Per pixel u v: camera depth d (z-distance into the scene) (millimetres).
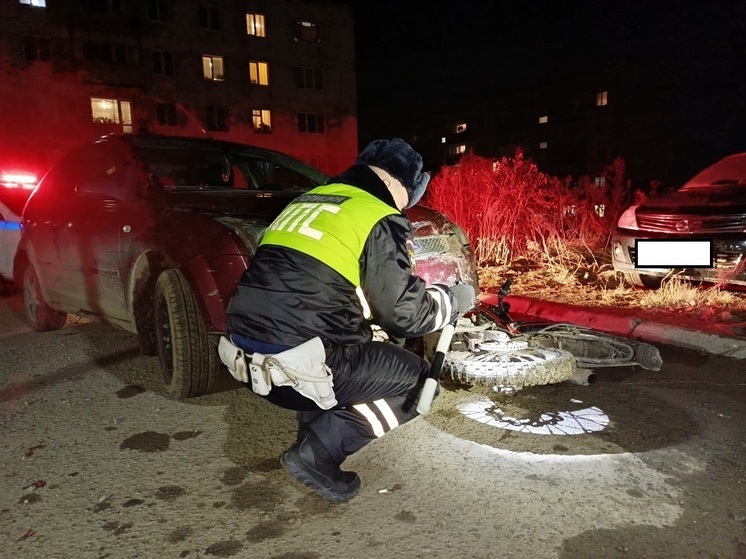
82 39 25797
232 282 3100
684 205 5617
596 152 42156
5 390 3768
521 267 7977
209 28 29109
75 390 3730
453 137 54344
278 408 3391
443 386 3055
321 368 2031
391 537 2166
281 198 3992
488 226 8852
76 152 4758
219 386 3416
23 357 4477
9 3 24078
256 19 30391
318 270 2043
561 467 2629
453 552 2068
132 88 27219
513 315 5574
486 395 3471
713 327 4512
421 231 3623
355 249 2045
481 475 2578
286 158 5215
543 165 46344
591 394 3473
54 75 25297
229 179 5008
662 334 4555
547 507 2322
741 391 3475
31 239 4953
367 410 2275
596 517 2250
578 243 9188
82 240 4219
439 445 2869
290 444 2941
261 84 30875
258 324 2080
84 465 2760
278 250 2109
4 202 6523
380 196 2174
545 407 3291
